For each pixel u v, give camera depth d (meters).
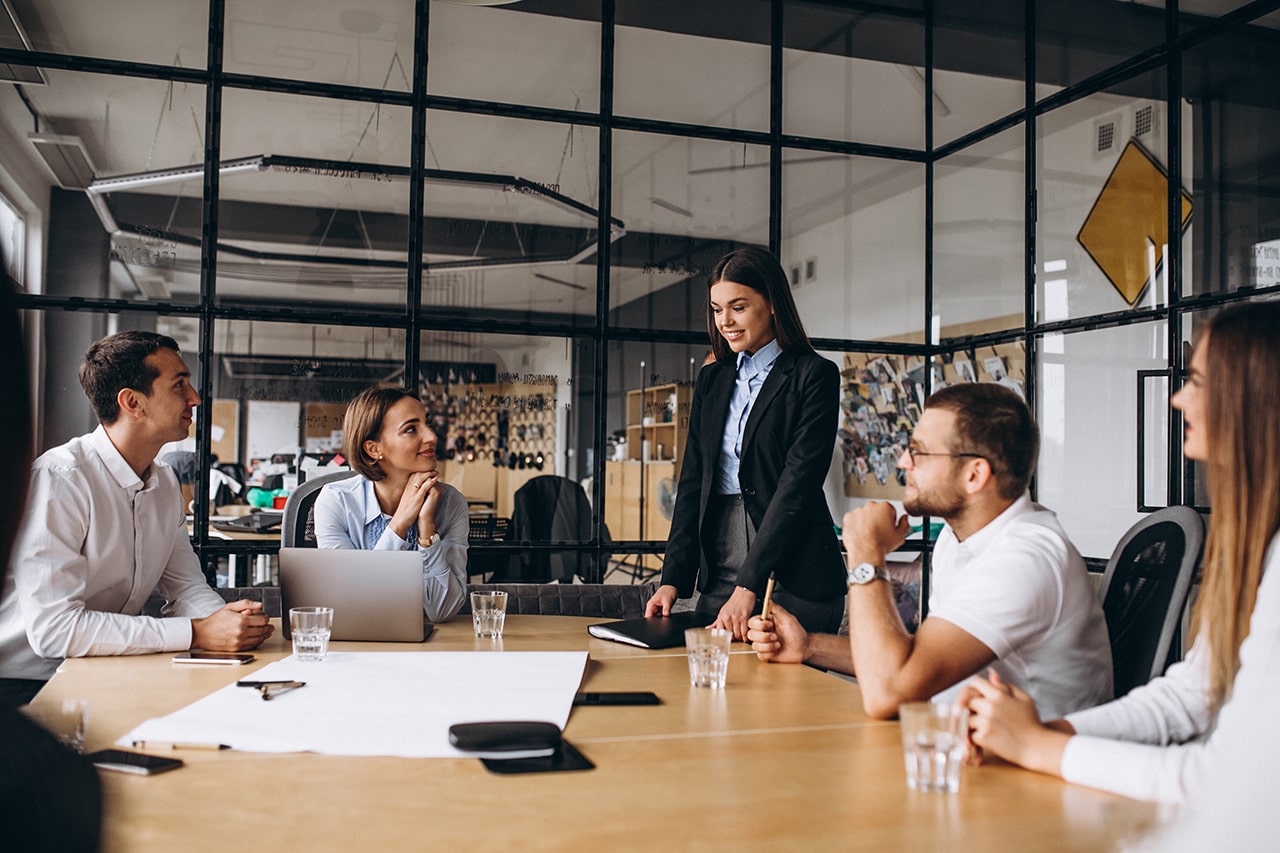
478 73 3.74
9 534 0.36
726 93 4.02
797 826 0.98
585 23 3.85
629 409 3.88
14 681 1.98
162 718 1.34
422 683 1.59
